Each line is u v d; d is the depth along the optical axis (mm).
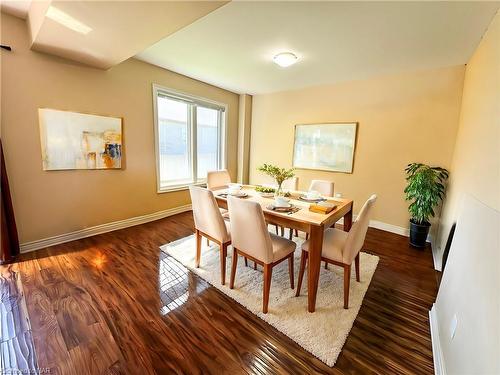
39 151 2508
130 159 3350
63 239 2803
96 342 1432
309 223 1708
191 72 3693
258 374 1267
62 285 1979
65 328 1527
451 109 2996
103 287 1972
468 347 1007
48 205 2641
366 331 1593
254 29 2219
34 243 2582
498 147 1368
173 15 1662
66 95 2625
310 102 4250
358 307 1814
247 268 2377
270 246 1680
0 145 2184
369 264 2500
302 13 1926
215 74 3725
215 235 2080
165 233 3229
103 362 1307
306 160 4398
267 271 1695
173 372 1264
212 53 2848
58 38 2068
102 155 3018
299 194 2723
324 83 3980
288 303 1848
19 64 2283
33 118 2426
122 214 3367
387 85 3432
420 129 3234
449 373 1114
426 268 2457
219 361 1338
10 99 2270
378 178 3652
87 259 2434
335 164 4043
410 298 1959
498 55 1642
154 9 1594
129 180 3385
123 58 2525
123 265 2342
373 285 2143
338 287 2076
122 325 1572
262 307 1783
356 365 1336
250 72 3531
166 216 3982
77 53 2412
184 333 1527
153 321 1619
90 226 3035
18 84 2299
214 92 4500
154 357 1348
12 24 2209
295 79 3807
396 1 1725
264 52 2754
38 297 1817
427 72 3111
